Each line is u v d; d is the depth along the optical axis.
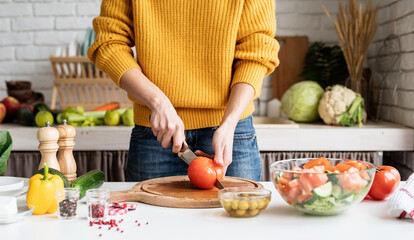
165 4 1.34
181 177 1.29
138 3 1.34
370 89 2.78
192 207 1.04
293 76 3.13
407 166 2.38
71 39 3.22
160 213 1.00
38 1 3.20
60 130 1.20
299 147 2.38
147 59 1.36
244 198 0.95
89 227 0.91
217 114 1.40
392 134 2.34
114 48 1.33
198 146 1.42
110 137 2.43
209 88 1.37
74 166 1.23
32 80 3.25
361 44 2.62
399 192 0.96
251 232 0.87
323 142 2.37
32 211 0.96
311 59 2.99
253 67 1.32
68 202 0.97
